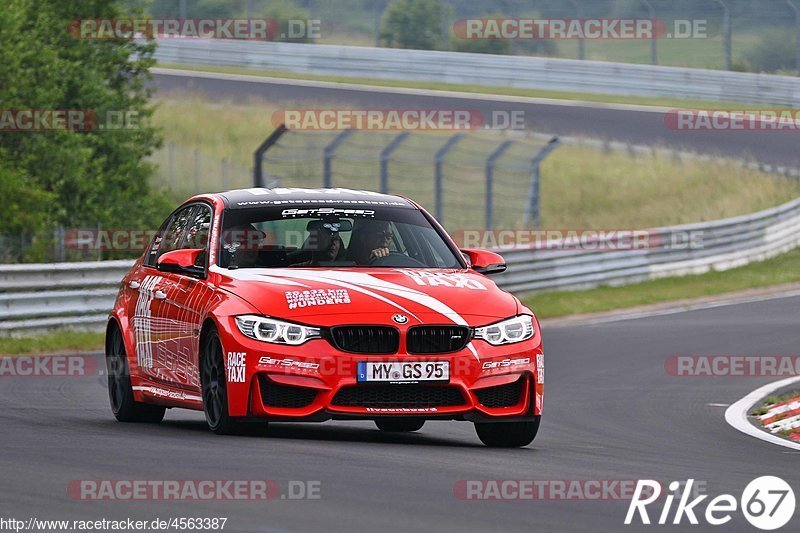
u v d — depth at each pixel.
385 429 26.83
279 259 24.20
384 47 135.62
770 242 88.31
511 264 65.06
